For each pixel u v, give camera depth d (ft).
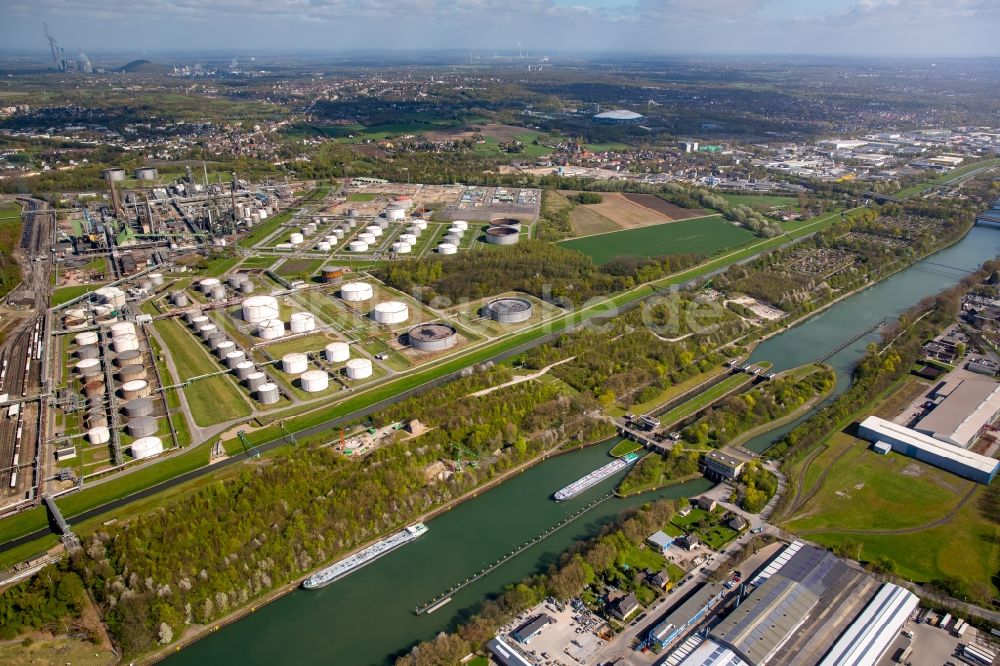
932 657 550.77
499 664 552.41
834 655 531.91
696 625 583.58
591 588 630.33
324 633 590.55
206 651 574.97
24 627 575.38
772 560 654.12
